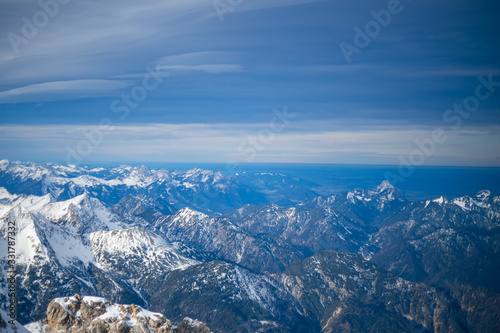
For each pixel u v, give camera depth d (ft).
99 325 535.19
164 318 534.78
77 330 541.34
